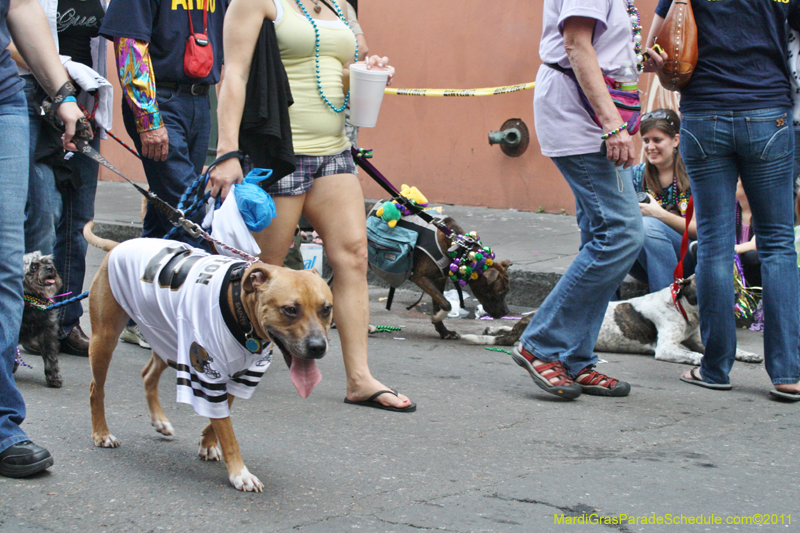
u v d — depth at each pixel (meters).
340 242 3.85
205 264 2.84
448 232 5.40
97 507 2.61
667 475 3.02
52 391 3.96
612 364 5.07
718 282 4.24
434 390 4.24
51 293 3.99
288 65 3.69
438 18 10.54
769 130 3.99
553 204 9.87
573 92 3.91
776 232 4.15
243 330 2.68
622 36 3.87
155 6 4.30
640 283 6.29
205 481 2.87
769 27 3.96
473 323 6.27
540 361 4.12
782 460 3.23
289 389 4.16
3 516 2.51
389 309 6.65
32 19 3.13
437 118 10.74
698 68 4.08
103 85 4.16
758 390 4.39
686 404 4.07
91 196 4.81
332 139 3.82
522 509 2.67
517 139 9.95
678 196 5.83
